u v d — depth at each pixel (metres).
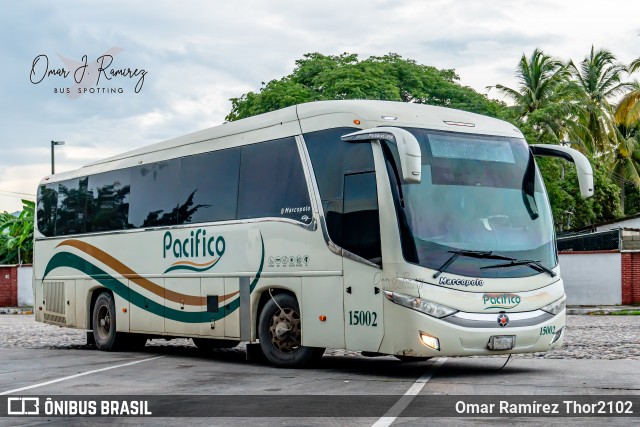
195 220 16.53
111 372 14.33
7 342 22.75
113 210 19.14
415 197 12.45
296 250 14.02
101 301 19.45
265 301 14.98
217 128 16.39
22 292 46.28
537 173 13.67
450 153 12.94
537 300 12.70
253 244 14.97
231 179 15.70
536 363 14.73
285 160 14.45
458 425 8.67
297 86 42.50
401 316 12.21
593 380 12.05
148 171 18.14
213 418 9.41
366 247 12.78
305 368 14.29
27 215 49.84
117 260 18.84
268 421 9.12
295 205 14.12
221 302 15.70
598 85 64.19
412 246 12.24
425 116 13.32
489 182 13.03
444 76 49.16
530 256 12.85
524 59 58.84
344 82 41.81
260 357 16.45
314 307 13.64
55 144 47.94
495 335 12.25
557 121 56.25
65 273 20.77
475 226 12.64
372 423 8.85
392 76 46.25
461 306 12.16
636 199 71.75
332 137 13.58
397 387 11.57
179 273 16.89
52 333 26.28
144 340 19.72
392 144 12.68
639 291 35.22
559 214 53.78
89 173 20.25
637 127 62.66
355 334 12.92
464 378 12.56
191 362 16.11
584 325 25.22
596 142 60.41
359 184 12.98
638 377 12.37
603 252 35.56
